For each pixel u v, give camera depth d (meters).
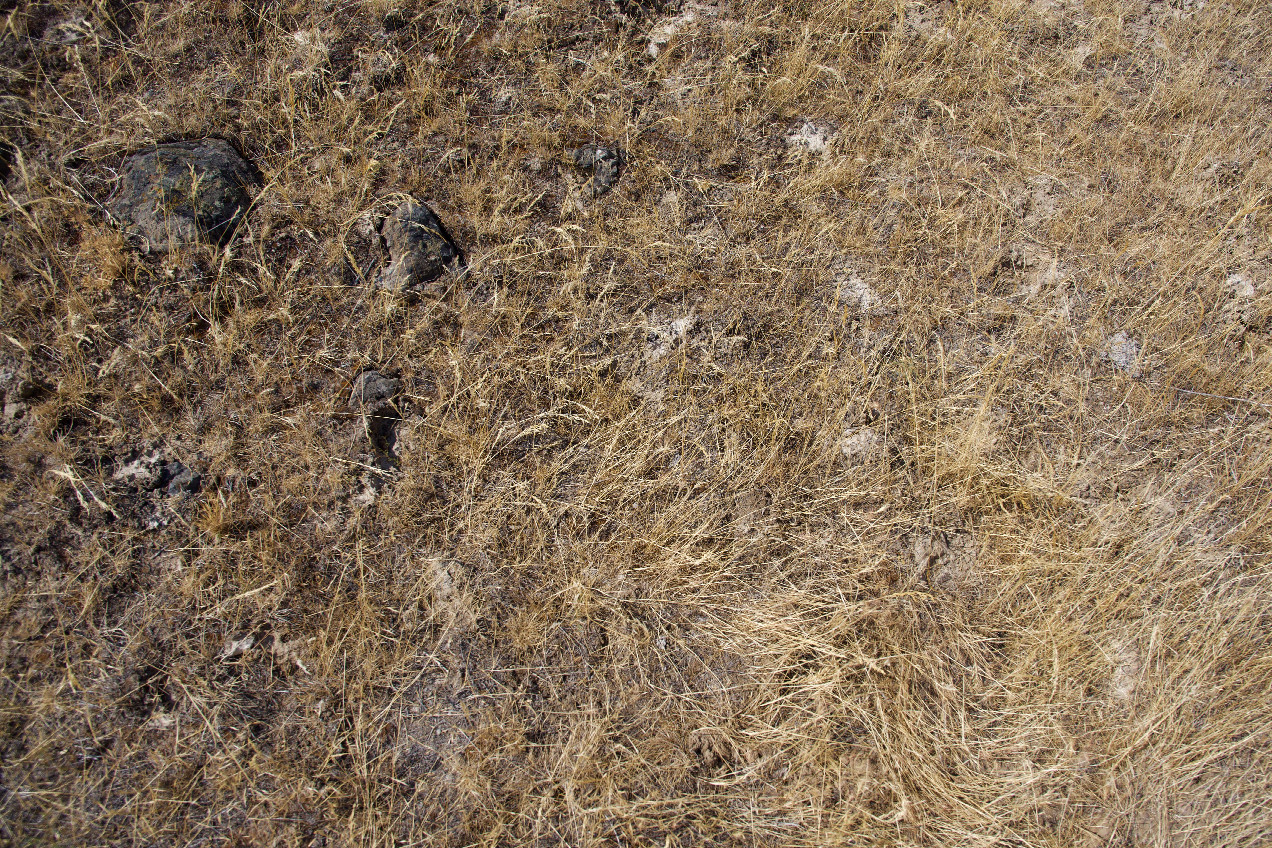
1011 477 2.78
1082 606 2.58
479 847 2.19
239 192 3.04
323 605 2.49
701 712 2.42
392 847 2.18
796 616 2.53
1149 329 3.12
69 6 3.36
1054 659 2.45
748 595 2.59
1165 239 3.33
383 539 2.59
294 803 2.23
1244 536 2.71
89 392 2.69
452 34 3.51
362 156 3.21
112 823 2.18
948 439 2.83
